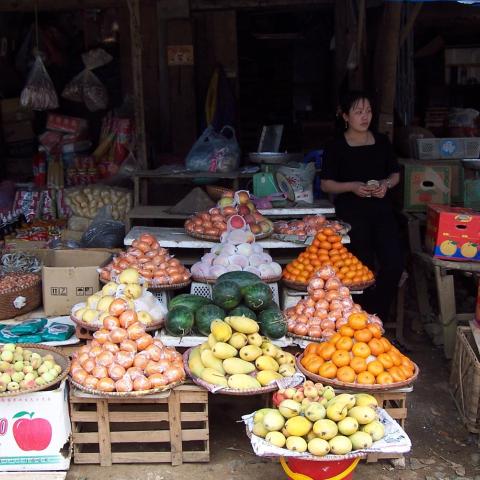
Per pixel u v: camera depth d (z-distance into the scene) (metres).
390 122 5.39
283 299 4.13
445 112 7.43
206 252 4.41
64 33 7.36
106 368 3.11
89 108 6.95
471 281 5.47
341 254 4.02
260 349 3.20
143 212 5.13
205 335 3.50
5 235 5.88
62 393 3.13
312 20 8.45
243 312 3.45
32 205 6.12
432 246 4.51
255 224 4.32
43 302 4.04
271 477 3.17
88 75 6.90
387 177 4.66
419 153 5.25
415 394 4.02
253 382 3.08
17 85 7.36
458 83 7.71
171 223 5.88
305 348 3.45
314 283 3.66
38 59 6.42
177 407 3.20
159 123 7.18
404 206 5.08
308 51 8.67
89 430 3.55
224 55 7.08
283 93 8.75
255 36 8.53
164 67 7.01
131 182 6.19
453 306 4.41
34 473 3.15
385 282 4.48
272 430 2.63
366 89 6.08
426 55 7.77
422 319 4.94
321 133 7.47
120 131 6.42
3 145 7.16
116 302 3.31
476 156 5.23
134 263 3.90
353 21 5.82
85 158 6.41
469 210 4.50
